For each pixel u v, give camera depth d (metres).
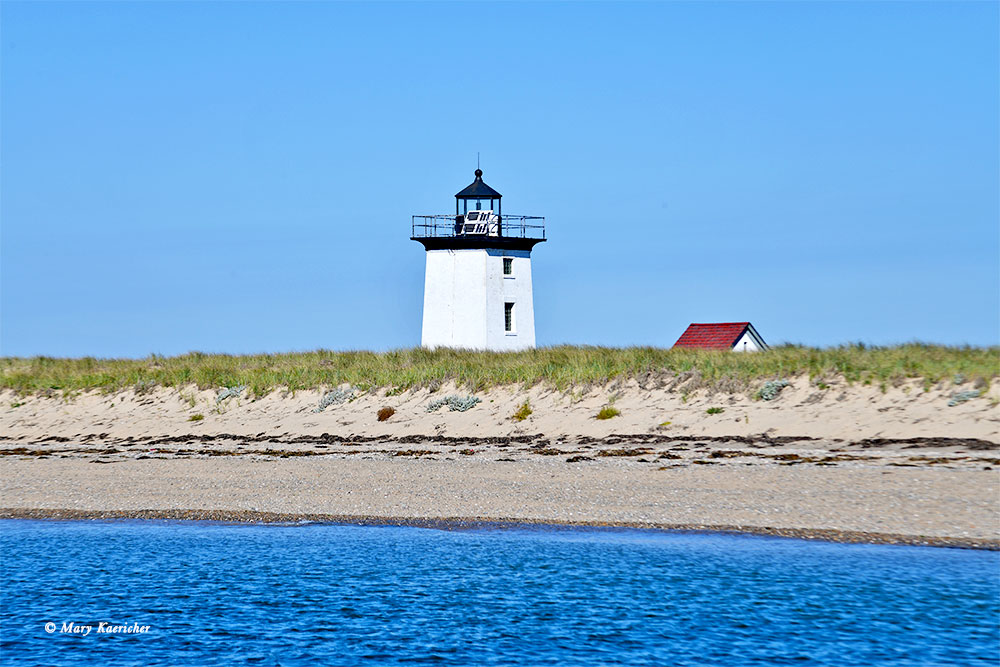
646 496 99.31
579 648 69.50
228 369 166.88
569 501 99.62
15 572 87.12
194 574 85.62
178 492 110.62
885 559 80.19
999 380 116.06
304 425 145.25
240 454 134.12
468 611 76.25
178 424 152.38
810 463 106.44
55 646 72.56
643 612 74.50
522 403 138.88
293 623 75.06
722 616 73.25
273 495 107.75
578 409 134.62
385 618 75.75
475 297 199.50
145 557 89.88
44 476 121.38
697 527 89.94
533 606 76.62
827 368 127.38
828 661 66.12
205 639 73.06
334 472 116.69
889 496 92.88
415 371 153.38
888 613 72.31
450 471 114.06
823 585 76.44
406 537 92.69
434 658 68.75
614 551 86.00
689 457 113.81
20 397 168.50
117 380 168.62
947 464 101.50
